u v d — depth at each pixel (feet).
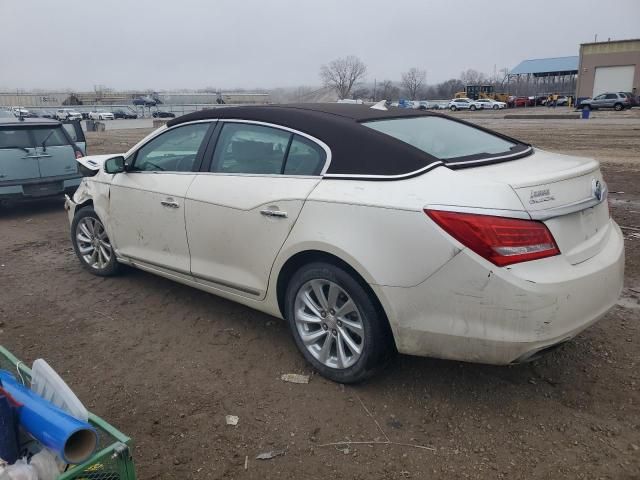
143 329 14.96
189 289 17.58
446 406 11.21
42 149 29.73
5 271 20.21
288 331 14.57
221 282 13.92
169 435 10.59
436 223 10.01
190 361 13.24
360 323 11.30
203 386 12.17
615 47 197.88
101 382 12.42
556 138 68.49
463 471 9.46
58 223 28.25
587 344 13.43
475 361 10.25
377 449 10.05
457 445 10.09
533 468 9.47
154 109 238.48
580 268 10.25
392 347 11.39
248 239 12.92
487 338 9.91
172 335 14.56
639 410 10.86
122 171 16.37
